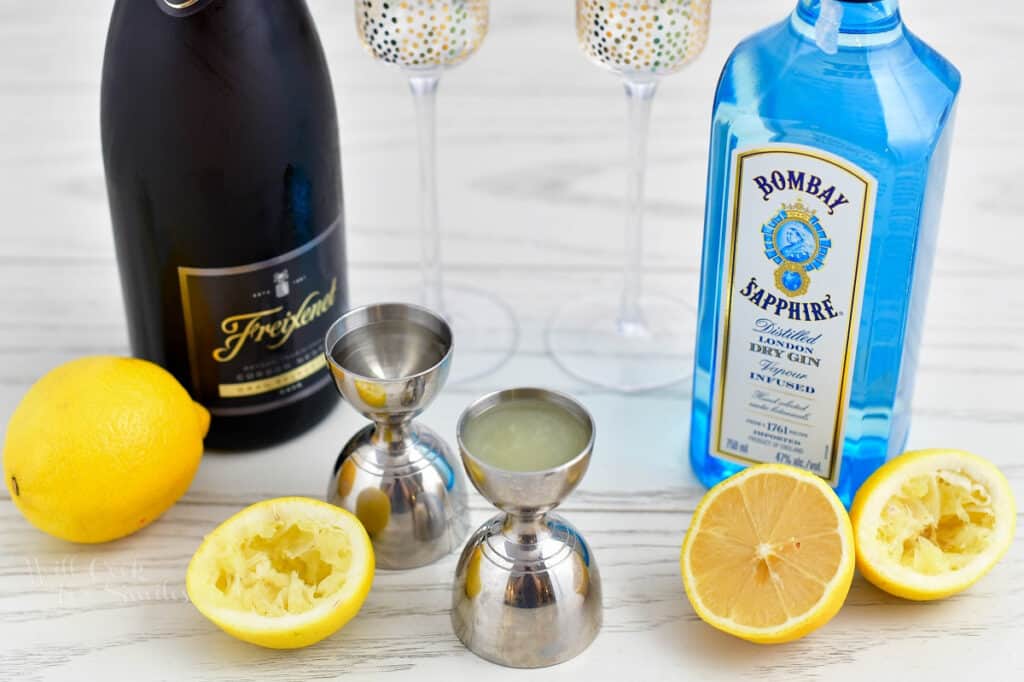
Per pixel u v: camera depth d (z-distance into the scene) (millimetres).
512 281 983
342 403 896
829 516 763
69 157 1077
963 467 786
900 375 813
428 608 793
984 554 778
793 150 768
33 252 996
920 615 784
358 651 773
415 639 779
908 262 780
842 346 797
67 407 784
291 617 755
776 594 757
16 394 897
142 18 805
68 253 996
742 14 1172
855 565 786
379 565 811
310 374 861
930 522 786
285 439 871
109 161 828
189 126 806
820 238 779
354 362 798
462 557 778
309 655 771
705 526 774
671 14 826
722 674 762
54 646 775
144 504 801
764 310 803
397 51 849
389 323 801
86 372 799
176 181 812
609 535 825
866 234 771
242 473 858
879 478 785
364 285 975
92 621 787
